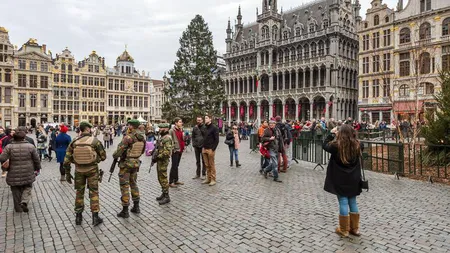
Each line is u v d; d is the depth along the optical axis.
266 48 56.97
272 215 6.61
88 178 6.17
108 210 7.16
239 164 14.04
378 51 41.91
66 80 69.38
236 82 64.81
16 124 62.72
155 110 106.19
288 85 54.91
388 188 8.97
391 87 39.81
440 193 8.31
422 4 37.16
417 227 5.78
